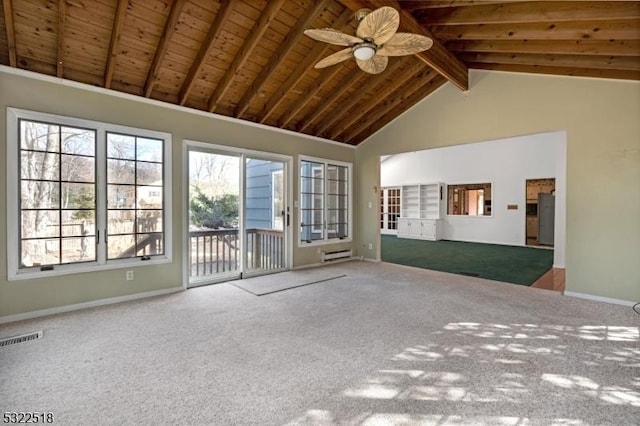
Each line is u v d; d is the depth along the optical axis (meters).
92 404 1.88
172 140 4.26
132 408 1.84
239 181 5.09
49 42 3.19
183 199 4.37
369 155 6.72
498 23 3.50
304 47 4.11
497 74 4.73
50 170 3.43
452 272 5.64
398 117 6.10
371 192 6.72
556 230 6.17
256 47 3.93
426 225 10.94
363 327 3.07
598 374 2.21
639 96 3.64
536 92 4.37
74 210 3.57
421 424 1.71
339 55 3.00
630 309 3.59
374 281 4.93
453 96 5.23
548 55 4.02
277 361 2.40
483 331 2.97
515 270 5.83
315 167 6.27
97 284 3.69
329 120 5.76
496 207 9.80
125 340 2.75
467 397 1.95
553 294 4.22
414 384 2.10
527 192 9.30
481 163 10.09
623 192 3.76
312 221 6.22
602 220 3.90
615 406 1.86
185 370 2.27
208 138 4.61
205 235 5.23
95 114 3.65
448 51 4.50
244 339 2.79
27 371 2.23
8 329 2.97
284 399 1.94
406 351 2.57
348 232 6.92
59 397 1.94
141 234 4.05
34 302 3.30
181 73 4.00
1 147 3.13
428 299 3.99
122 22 2.99
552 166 8.79
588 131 3.97
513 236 9.48
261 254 6.11
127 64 3.66
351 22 3.69
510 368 2.30
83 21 3.08
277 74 4.46
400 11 3.40
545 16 3.03
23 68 3.22
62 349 2.58
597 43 3.40
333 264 6.38
